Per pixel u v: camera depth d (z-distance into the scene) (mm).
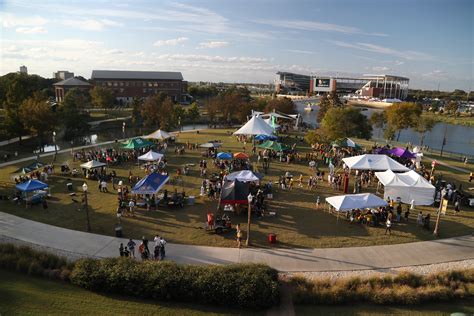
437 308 16359
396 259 20641
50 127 59500
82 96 100500
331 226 25000
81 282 16531
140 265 17062
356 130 67375
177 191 31828
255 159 45094
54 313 14641
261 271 16922
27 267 17797
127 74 135375
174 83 139625
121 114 100250
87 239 22109
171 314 15086
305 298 16281
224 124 89062
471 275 18406
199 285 15789
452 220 26750
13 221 24516
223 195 25891
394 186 28500
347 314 15625
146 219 25438
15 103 60938
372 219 25250
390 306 16422
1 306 14727
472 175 39000
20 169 38938
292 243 22266
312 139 52844
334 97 107188
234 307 15711
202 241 22234
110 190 31859
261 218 26109
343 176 35312
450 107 172125
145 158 36938
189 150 50156
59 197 29672
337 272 19094
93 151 47344
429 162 49406
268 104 92938
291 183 33781
